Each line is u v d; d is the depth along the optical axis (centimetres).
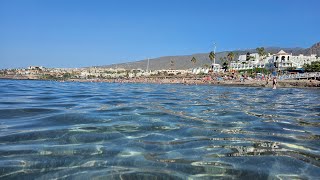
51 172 481
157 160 549
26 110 1141
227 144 671
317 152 618
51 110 1155
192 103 1627
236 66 12725
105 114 1079
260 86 5969
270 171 501
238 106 1508
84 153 582
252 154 597
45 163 520
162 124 899
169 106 1424
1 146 617
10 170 484
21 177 458
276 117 1120
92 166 511
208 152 605
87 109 1216
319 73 6712
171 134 763
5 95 1884
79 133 749
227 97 2283
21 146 620
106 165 518
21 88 2964
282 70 10150
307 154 602
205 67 14800
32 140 670
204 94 2675
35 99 1639
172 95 2370
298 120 1052
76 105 1364
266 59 12512
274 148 645
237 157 575
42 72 17688
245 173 491
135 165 520
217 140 708
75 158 551
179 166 520
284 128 883
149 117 1033
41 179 452
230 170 503
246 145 665
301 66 10256
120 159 550
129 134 753
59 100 1617
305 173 495
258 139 727
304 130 855
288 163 543
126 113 1119
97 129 802
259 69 10638
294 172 498
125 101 1644
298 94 3059
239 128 866
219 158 567
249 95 2661
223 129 844
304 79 6775
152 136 737
